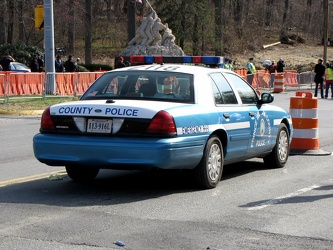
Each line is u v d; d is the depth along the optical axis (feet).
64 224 23.82
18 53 154.30
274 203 28.07
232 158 32.73
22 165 38.86
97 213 25.67
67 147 28.19
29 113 76.48
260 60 212.23
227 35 221.46
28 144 50.21
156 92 30.14
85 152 27.86
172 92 30.17
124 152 27.27
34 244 21.24
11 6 181.47
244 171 36.94
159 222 24.31
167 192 30.14
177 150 27.68
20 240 21.70
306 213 26.21
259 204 27.78
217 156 31.04
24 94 88.99
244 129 33.04
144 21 144.87
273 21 277.64
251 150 34.27
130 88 30.53
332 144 50.42
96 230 23.02
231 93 33.17
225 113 31.50
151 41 144.46
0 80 84.64
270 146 36.63
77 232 22.71
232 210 26.58
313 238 22.40
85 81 98.12
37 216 25.07
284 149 38.58
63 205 27.12
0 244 21.22
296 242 21.88
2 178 33.96
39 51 160.45
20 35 188.55
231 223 24.32
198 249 20.90
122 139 27.58
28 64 153.17
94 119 28.22
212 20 190.39
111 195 29.37
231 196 29.43
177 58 39.83
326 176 35.32
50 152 28.71
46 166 38.34
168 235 22.48
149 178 33.88
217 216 25.44
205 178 30.27
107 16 220.84
